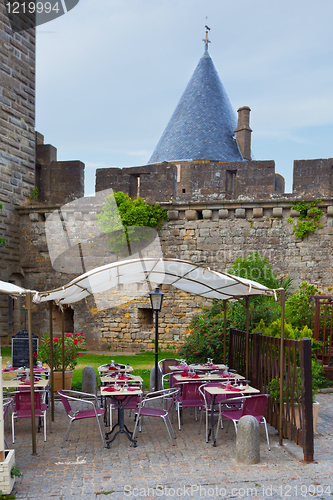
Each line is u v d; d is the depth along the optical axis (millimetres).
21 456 5434
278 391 6242
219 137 24281
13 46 15883
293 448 5609
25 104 16469
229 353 9133
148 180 15109
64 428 6719
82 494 4332
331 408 7828
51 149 17812
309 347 5309
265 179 14594
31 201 16250
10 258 15289
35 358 7879
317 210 13602
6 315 15203
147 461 5223
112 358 13031
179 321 14711
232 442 5965
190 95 25938
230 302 10320
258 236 14219
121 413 5887
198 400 6738
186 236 14719
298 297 10906
